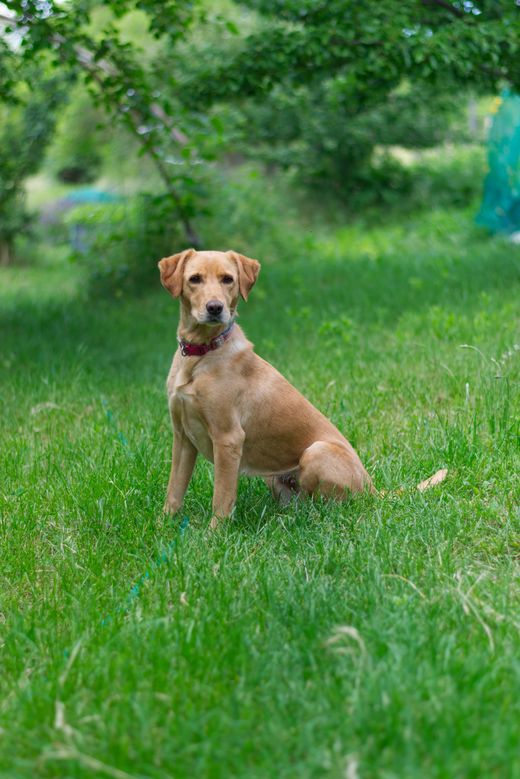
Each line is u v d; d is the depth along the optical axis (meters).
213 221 13.66
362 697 2.59
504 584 3.43
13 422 6.25
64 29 9.11
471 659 2.79
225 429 4.31
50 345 8.96
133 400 6.61
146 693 2.72
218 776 2.32
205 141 11.34
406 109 19.14
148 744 2.44
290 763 2.42
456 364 6.65
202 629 3.08
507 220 15.01
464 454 4.80
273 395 4.49
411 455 5.01
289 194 19.94
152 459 5.14
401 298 9.79
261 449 4.56
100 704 2.68
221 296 4.17
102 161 29.16
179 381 4.31
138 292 13.01
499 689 2.65
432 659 2.79
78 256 13.66
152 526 4.29
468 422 5.33
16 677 2.96
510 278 10.04
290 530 4.20
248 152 19.36
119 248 13.31
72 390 6.99
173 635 3.04
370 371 6.84
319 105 18.75
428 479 4.57
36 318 10.90
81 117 22.16
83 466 5.05
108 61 9.94
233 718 2.56
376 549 3.78
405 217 19.08
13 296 14.09
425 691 2.62
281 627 3.10
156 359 8.09
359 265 12.88
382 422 5.70
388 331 8.28
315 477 4.43
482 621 2.98
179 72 11.66
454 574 3.52
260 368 4.50
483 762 2.31
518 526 4.05
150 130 10.70
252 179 15.59
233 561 3.76
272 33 9.91
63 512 4.49
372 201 19.95
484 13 9.82
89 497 4.56
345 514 4.29
